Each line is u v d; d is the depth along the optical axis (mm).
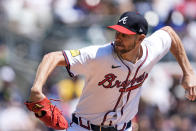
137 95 12938
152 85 32312
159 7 34656
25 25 34031
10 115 30312
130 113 12961
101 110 12398
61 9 34000
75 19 32844
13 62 33844
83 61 11031
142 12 33562
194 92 12586
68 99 29969
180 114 33719
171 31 13055
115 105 12383
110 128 12695
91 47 11320
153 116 31688
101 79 11602
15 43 34219
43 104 10031
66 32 32469
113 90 11953
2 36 34406
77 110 12734
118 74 11648
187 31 35469
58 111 10719
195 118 34188
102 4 33562
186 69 12945
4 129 29688
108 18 32062
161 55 12609
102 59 11203
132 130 14016
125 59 11633
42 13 34312
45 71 10281
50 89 30281
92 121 12562
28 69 32844
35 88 9891
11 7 35125
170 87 33375
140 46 12133
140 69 12070
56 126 10625
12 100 31828
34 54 33000
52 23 33875
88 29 31969
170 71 33312
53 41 32406
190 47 35156
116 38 11406
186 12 36250
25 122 30453
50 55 10688
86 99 12266
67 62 10867
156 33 12914
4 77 32219
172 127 32938
